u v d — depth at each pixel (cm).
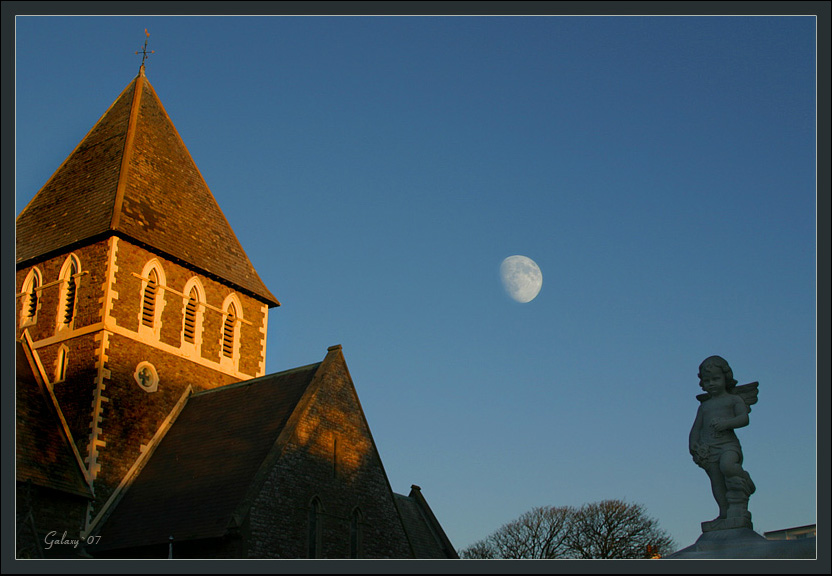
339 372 3956
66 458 3781
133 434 4075
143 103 5084
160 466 3950
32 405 3850
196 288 4653
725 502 1991
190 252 4656
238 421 3953
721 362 2102
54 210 4734
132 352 4219
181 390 4388
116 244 4306
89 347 4134
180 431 4162
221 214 5138
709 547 1906
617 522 7481
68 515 3619
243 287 4894
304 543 3462
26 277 4541
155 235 4500
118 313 4222
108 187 4597
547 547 7550
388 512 3906
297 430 3616
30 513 3322
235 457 3669
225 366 4684
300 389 3897
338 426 3828
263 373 4903
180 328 4503
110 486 3862
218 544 3269
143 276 4391
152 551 3397
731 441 2022
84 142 5062
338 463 3747
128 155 4719
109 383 4066
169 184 4866
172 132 5172
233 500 3369
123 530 3588
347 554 3622
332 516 3612
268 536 3322
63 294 4359
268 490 3391
